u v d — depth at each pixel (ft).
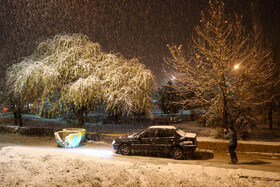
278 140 50.80
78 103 58.54
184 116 93.86
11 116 123.44
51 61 62.69
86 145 55.16
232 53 43.32
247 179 23.17
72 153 37.29
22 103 75.05
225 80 44.16
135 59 63.72
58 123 102.17
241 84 44.14
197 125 78.38
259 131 62.95
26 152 37.09
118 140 44.27
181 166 28.45
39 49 67.00
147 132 42.52
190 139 39.70
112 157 41.55
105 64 61.46
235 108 49.98
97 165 28.68
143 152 43.88
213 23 42.73
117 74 58.70
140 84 59.06
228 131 37.29
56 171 25.70
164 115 101.30
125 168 27.55
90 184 21.36
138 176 24.11
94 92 57.88
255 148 43.68
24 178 23.12
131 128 80.28
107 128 80.28
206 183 21.70
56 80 58.95
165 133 41.37
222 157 40.60
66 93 60.08
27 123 102.68
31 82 59.41
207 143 46.52
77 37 65.72
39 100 63.98
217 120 51.19
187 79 47.11
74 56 61.46
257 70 43.83
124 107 58.75
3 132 76.23
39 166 27.48
